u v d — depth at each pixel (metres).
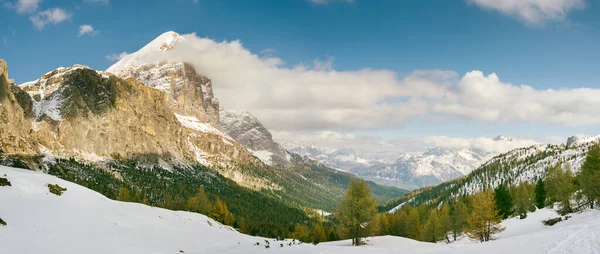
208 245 50.22
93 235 39.72
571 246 25.41
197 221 71.75
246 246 51.91
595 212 59.78
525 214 84.50
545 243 29.03
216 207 136.62
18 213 39.03
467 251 34.62
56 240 35.16
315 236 121.56
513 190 126.62
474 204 69.50
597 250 22.62
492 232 68.19
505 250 30.91
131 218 52.28
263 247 50.97
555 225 63.88
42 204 44.34
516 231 71.62
